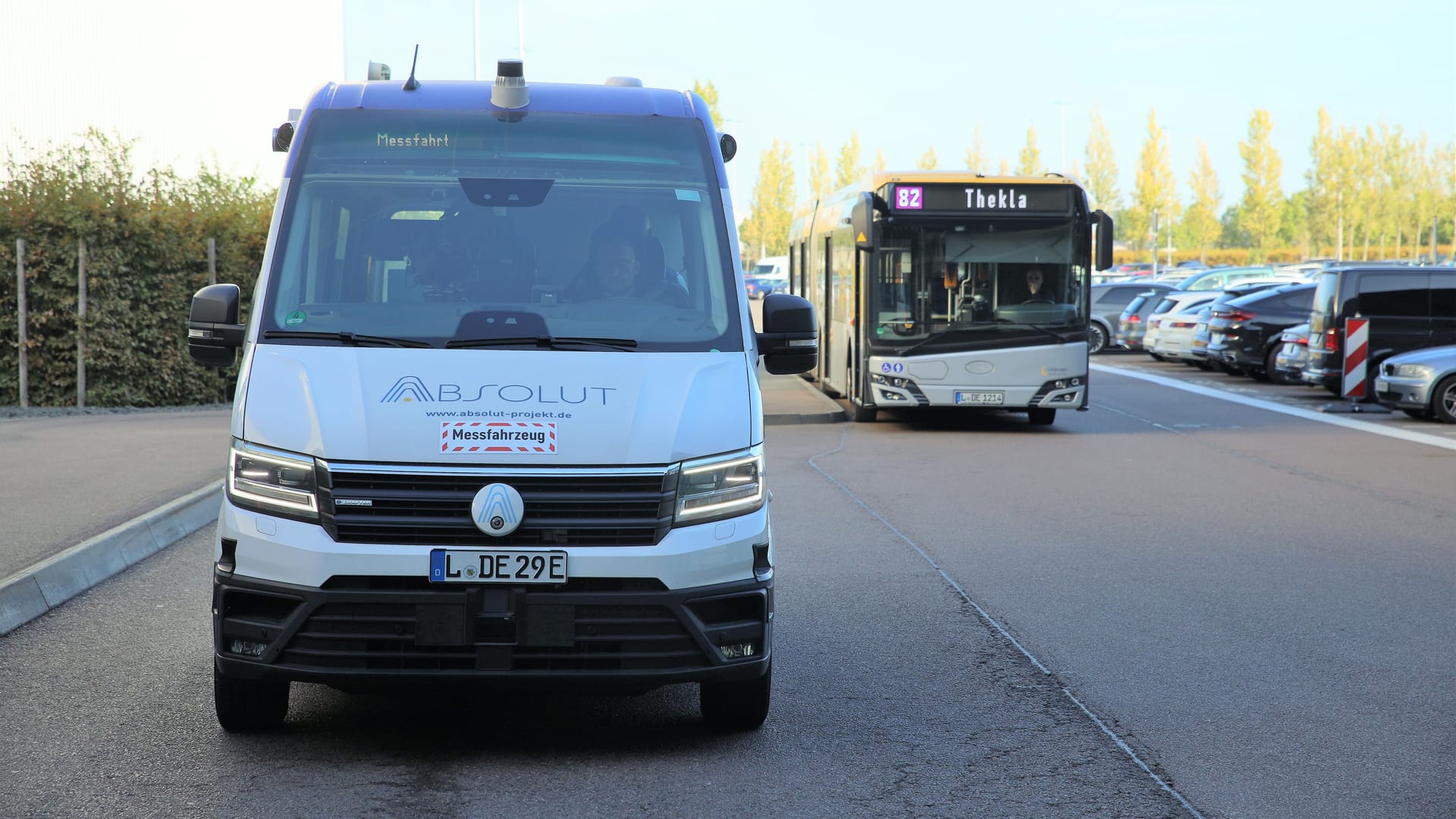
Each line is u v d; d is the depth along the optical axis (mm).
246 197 21812
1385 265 22391
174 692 6027
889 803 4750
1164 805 4750
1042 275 18109
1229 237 147375
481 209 5871
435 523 4871
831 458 15367
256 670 4941
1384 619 7688
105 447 13555
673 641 4996
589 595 4895
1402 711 5922
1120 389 25234
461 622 4855
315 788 4809
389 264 5703
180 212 19281
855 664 6707
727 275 5852
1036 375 18016
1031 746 5418
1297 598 8219
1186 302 31016
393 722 5684
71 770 4957
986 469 14383
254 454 5000
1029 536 10359
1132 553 9680
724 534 5066
